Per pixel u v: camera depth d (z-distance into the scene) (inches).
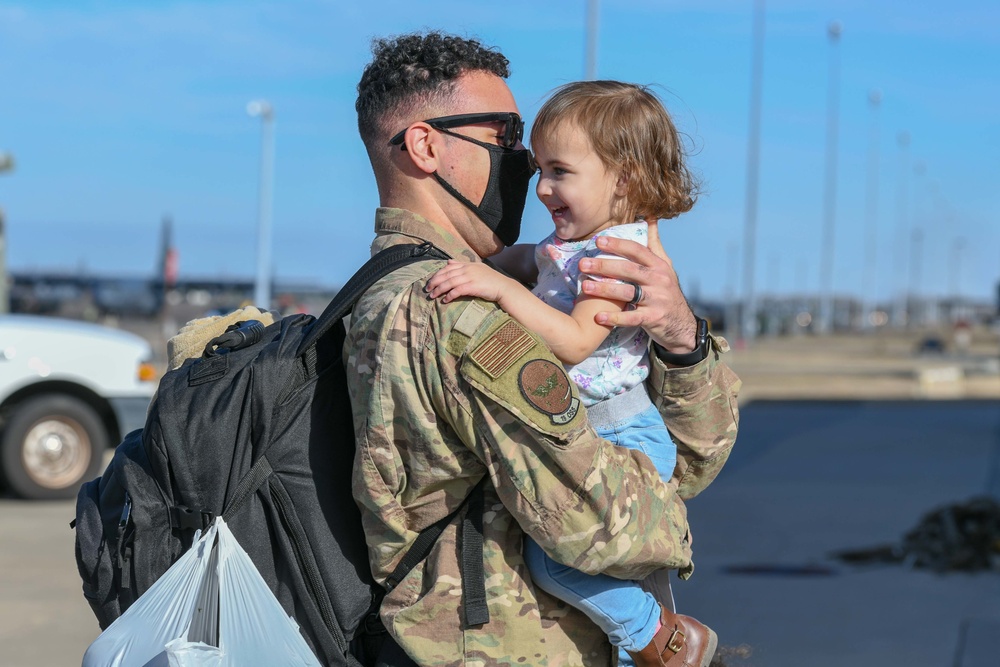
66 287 2640.3
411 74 81.3
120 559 77.8
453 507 74.9
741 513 394.6
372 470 74.2
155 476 77.6
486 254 86.0
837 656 222.2
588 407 80.3
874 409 839.7
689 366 79.1
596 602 75.4
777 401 888.9
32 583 270.2
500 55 84.7
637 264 77.0
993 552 314.8
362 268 79.1
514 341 71.1
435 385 71.9
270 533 76.3
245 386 77.0
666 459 80.5
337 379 78.4
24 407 364.5
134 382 380.5
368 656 77.8
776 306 4244.6
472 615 73.2
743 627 244.7
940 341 2218.3
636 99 82.3
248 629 72.7
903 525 371.6
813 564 313.4
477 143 81.6
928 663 218.4
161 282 2674.7
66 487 369.4
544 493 71.0
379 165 83.5
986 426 708.0
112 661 72.7
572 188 81.7
